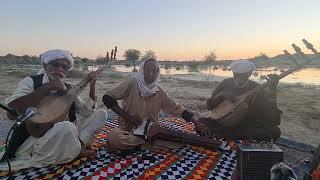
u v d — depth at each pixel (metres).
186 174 3.69
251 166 3.23
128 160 4.00
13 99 3.65
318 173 2.66
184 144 4.48
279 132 4.79
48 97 3.88
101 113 4.21
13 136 3.71
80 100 4.31
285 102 10.96
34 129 3.58
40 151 3.65
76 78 17.72
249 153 3.21
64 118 3.86
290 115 8.64
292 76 25.34
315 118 8.29
